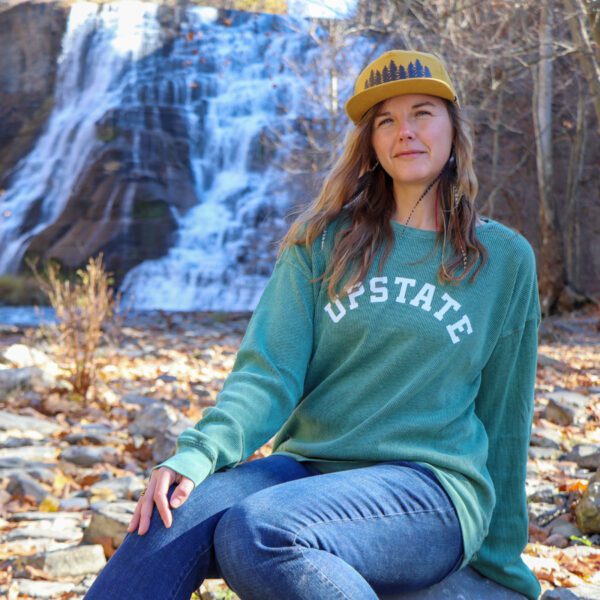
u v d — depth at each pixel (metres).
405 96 2.16
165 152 21.78
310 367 2.15
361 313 2.05
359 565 1.79
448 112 2.19
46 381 7.11
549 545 3.87
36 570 3.44
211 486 1.87
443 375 2.05
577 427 6.50
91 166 21.06
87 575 3.48
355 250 2.09
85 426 6.21
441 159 2.15
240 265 20.80
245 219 21.41
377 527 1.82
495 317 2.13
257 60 23.70
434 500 1.92
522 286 2.15
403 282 2.07
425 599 2.00
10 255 20.16
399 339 2.04
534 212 21.31
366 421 2.02
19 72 22.88
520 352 2.20
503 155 21.11
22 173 21.84
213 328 14.88
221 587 2.85
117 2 23.59
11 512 4.39
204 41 23.88
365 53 17.75
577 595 3.09
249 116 22.81
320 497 1.80
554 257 18.12
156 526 1.78
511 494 2.22
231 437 1.89
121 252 20.28
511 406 2.22
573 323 16.44
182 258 20.52
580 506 4.05
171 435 5.43
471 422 2.12
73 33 23.11
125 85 22.55
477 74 13.79
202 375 8.82
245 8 26.81
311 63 21.19
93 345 7.22
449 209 2.16
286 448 2.15
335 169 2.23
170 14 23.89
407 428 2.01
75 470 5.09
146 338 12.55
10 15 23.03
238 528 1.73
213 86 23.23
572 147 20.22
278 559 1.69
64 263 19.94
